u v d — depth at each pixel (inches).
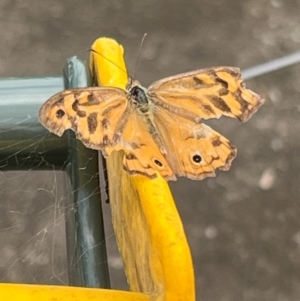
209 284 17.2
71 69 9.3
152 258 6.7
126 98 8.5
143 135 8.4
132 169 7.2
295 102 21.3
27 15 22.7
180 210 18.4
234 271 17.4
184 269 6.4
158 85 8.8
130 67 21.9
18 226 16.6
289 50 22.6
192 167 8.5
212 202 18.7
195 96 8.7
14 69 21.6
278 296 17.2
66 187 9.8
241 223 18.3
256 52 22.5
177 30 22.9
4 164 9.5
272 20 23.3
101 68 8.7
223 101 8.7
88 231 8.9
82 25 22.8
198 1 23.5
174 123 8.6
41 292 6.8
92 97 8.2
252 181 19.2
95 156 9.2
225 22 23.1
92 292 6.8
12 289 6.8
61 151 9.3
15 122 9.0
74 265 9.2
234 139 20.2
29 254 15.9
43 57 21.9
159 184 7.0
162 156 8.3
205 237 18.0
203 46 22.6
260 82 21.7
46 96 9.2
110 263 16.6
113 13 23.1
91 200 9.0
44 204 16.6
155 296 6.7
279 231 18.2
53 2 23.1
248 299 17.1
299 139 20.4
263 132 20.4
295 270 17.5
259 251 17.8
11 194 16.8
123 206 8.0
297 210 18.6
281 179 19.3
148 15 23.2
